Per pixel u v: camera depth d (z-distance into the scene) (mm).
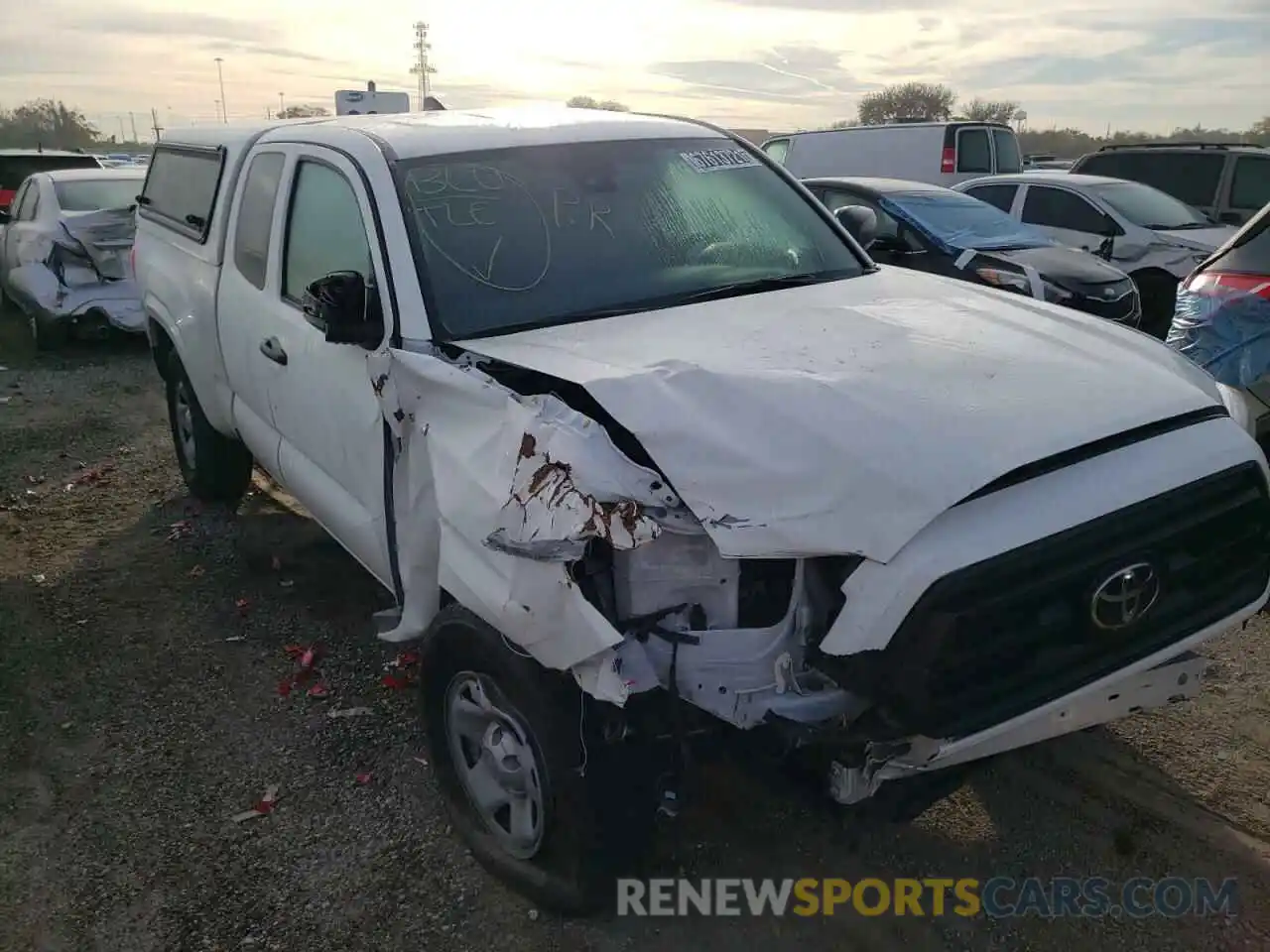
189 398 5875
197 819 3457
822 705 2506
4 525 6039
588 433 2557
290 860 3260
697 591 2555
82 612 4934
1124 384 2818
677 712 2539
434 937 2941
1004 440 2480
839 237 4219
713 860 3188
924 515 2322
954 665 2316
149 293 6016
